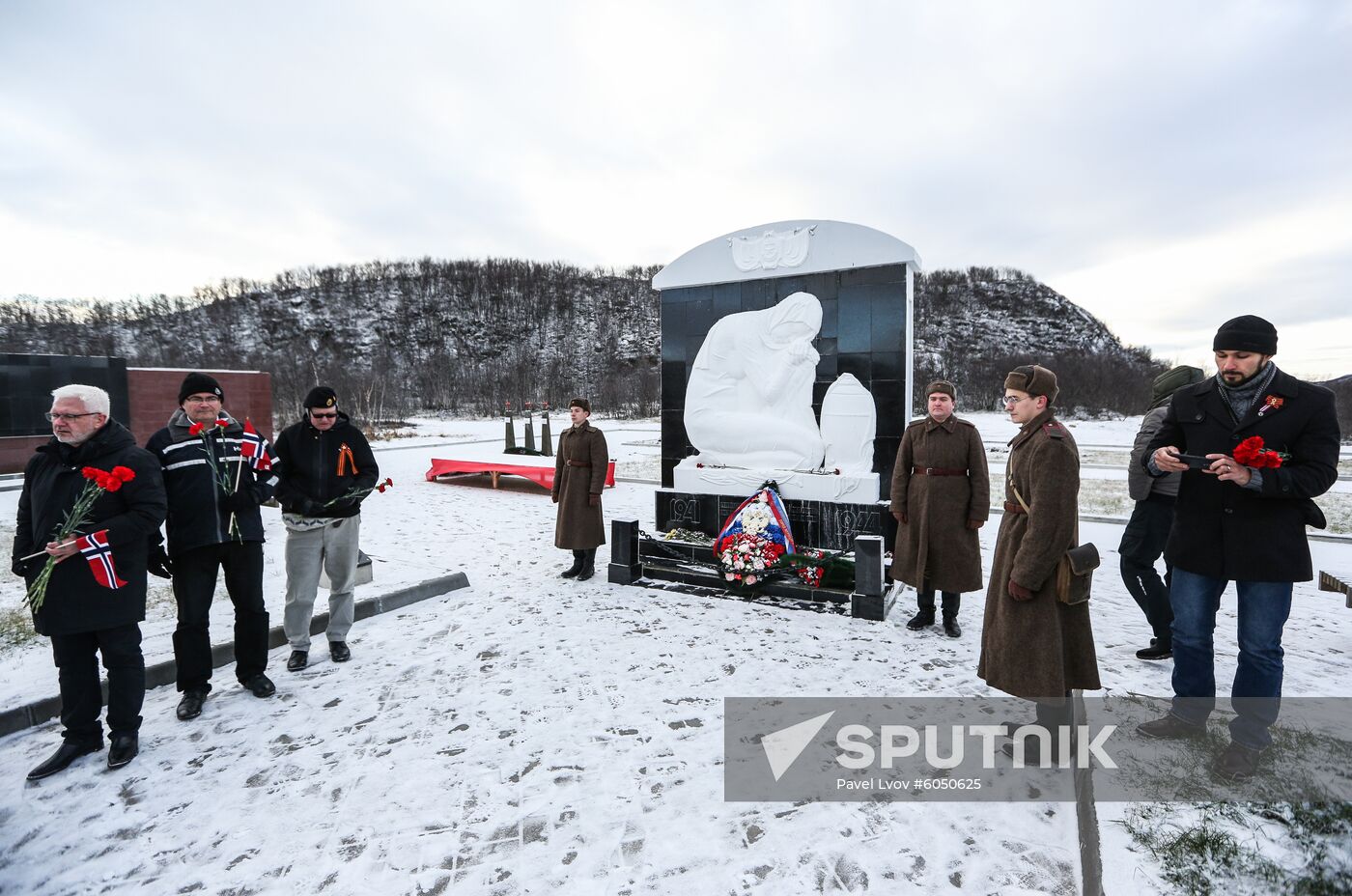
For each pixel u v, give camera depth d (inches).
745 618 178.5
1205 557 102.6
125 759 106.3
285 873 81.8
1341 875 70.7
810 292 226.1
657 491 247.6
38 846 87.6
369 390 1501.0
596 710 125.1
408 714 124.1
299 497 138.3
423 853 85.2
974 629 171.6
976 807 93.7
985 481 163.5
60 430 103.5
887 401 215.0
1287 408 96.3
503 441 904.3
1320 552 252.2
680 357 250.8
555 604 190.4
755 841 86.7
